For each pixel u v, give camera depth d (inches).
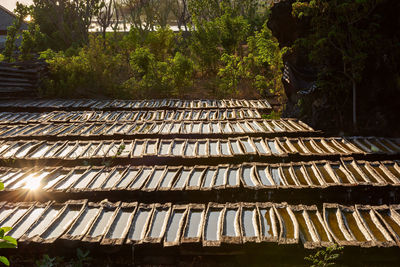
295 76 436.1
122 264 196.4
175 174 271.1
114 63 654.5
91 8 956.6
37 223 214.7
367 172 270.4
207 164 296.7
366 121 370.6
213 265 194.7
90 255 196.5
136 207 226.5
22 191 246.5
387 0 339.3
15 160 299.7
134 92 614.5
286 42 444.5
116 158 299.7
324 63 380.5
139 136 352.5
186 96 625.3
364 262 186.5
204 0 887.7
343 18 339.3
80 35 970.1
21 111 482.9
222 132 353.4
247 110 460.8
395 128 354.9
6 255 195.9
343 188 242.8
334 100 375.2
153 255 194.1
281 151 303.6
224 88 605.0
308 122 395.5
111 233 203.6
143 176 272.2
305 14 357.1
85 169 284.2
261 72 619.8
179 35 900.6
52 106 486.9
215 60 738.8
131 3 1026.7
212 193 243.0
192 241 190.9
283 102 520.1
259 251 188.4
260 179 258.5
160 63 625.6
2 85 549.6
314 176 265.6
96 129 378.0
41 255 197.6
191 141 340.8
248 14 1016.9
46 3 1015.0
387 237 193.8
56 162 300.2
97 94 604.4
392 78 350.6
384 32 358.0
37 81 590.9
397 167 276.8
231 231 202.8
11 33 751.7
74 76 597.6
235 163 295.1
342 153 295.1
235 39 722.8
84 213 224.2
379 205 244.8
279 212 221.3
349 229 205.8
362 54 336.5
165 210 225.8
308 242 188.5
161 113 451.5
